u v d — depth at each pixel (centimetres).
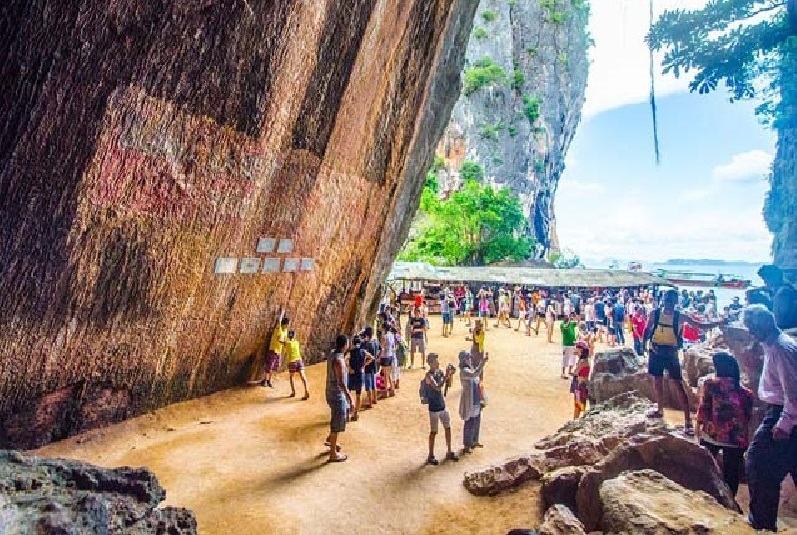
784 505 562
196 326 1016
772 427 458
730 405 587
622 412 832
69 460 345
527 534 400
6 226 614
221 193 922
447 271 3656
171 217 842
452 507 696
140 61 661
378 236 1658
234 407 1098
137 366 910
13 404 723
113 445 845
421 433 1007
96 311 782
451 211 5303
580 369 1080
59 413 796
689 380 1110
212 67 770
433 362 866
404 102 1464
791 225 1495
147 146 739
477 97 8150
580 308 2770
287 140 1029
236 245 1030
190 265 928
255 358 1266
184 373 1041
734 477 584
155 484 351
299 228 1212
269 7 798
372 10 1077
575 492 659
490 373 1577
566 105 9931
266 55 852
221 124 850
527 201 8500
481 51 8575
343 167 1289
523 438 991
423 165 1892
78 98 616
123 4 597
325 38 983
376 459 856
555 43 9375
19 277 654
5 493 278
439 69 1794
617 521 481
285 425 999
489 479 737
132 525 304
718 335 1163
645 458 610
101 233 735
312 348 1519
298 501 690
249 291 1130
